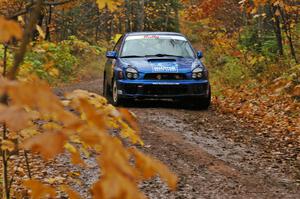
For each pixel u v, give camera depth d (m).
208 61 25.94
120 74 13.63
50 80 25.22
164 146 9.62
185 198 6.84
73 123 1.43
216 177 7.83
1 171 7.13
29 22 1.54
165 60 13.90
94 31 61.44
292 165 8.62
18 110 1.27
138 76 13.47
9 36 1.29
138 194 1.29
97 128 1.47
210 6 30.94
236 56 20.11
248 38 25.66
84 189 7.02
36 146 1.33
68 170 7.78
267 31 25.95
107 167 1.34
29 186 2.41
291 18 17.97
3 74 3.75
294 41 20.25
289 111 12.63
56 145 1.34
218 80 19.61
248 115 12.89
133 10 46.06
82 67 34.44
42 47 4.88
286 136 10.73
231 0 31.64
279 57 18.33
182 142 10.03
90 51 38.72
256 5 11.80
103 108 2.38
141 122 11.72
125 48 14.62
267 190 7.34
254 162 8.78
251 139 10.52
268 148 9.79
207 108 14.11
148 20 52.09
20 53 1.52
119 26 57.00
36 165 7.92
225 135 10.85
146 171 1.67
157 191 7.02
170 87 13.44
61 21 43.16
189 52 14.61
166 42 14.77
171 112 13.20
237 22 31.78
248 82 17.34
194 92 13.62
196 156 9.02
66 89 18.92
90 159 8.20
